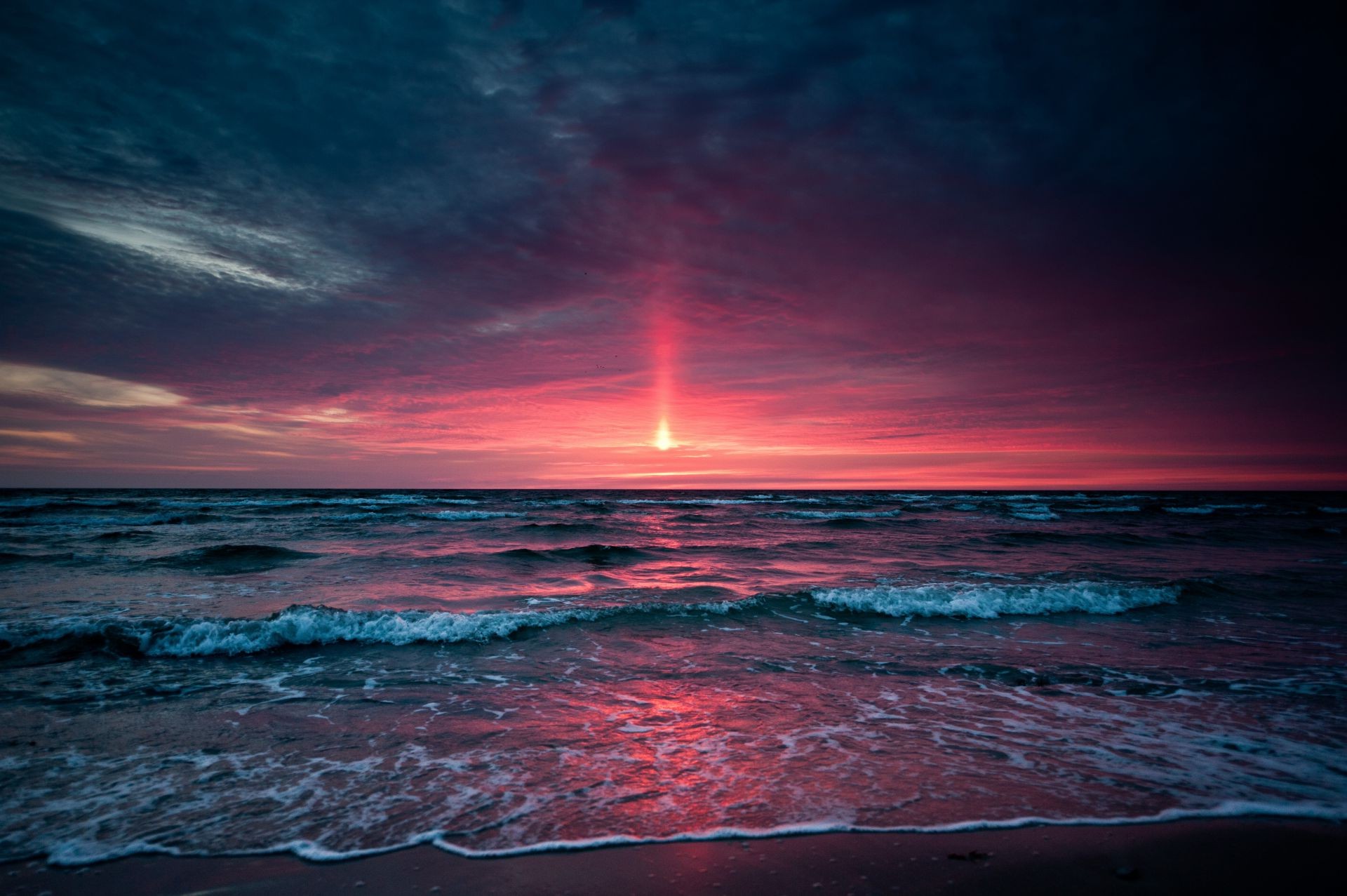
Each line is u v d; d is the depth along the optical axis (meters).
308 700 5.93
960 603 10.05
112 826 3.61
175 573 13.41
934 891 2.98
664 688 6.33
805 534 24.27
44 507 34.31
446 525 26.56
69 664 6.96
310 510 34.81
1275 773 4.26
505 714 5.57
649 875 3.12
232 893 2.99
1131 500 61.78
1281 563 16.22
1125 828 3.55
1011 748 4.74
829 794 3.99
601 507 41.75
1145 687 6.28
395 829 3.59
